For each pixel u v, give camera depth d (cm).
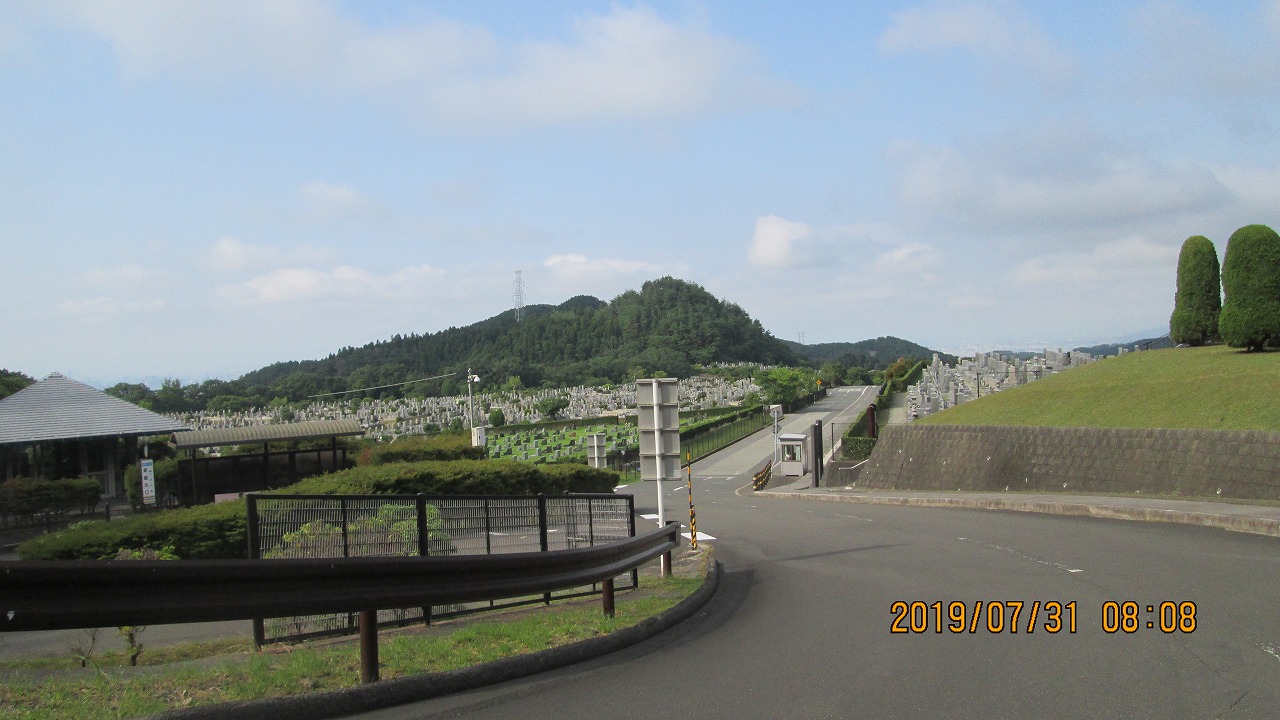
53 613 461
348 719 564
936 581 1111
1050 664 685
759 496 3569
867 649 758
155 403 8362
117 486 3344
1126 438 2086
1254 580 988
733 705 593
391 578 620
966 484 2617
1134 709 567
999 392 3491
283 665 659
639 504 3359
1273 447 1675
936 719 553
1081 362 4297
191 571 502
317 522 901
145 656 798
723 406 9156
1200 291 3222
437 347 16262
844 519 2183
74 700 561
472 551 1070
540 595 1159
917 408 4581
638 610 937
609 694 628
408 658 682
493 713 579
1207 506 1647
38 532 2577
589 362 14025
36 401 3281
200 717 522
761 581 1241
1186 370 2695
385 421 7862
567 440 6706
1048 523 1697
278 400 9112
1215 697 589
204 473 3203
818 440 3631
